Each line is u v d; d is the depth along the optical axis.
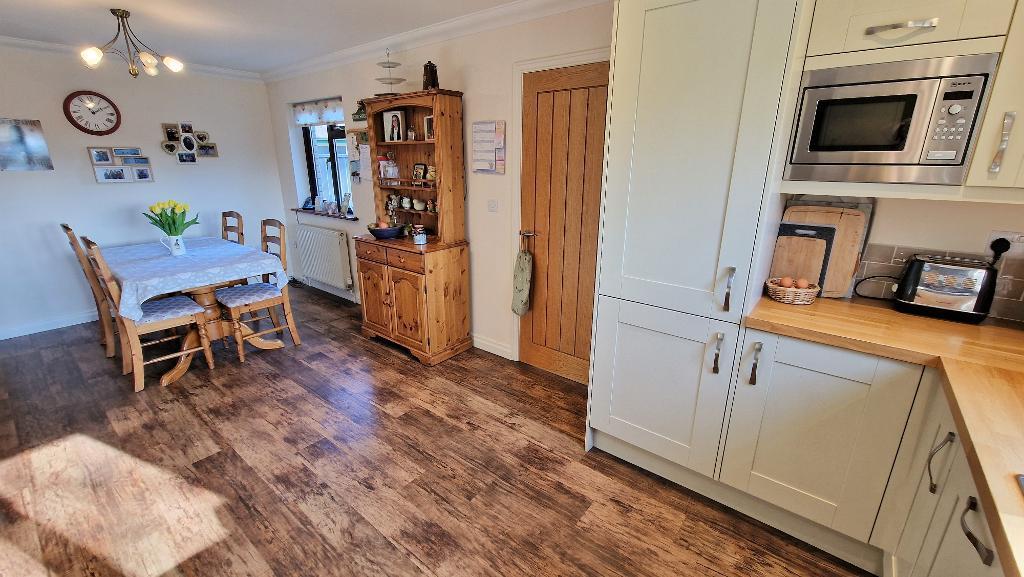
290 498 1.98
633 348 2.02
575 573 1.64
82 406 2.68
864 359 1.45
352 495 2.00
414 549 1.73
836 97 1.47
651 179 1.79
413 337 3.31
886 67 1.38
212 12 2.78
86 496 1.97
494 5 2.63
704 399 1.85
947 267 1.63
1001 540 0.74
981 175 1.31
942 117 1.33
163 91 4.22
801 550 1.74
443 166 3.07
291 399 2.78
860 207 1.85
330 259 4.72
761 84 1.49
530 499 1.99
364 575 1.62
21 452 2.26
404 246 3.16
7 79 3.45
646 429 2.07
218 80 4.56
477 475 2.13
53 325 3.91
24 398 2.76
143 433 2.42
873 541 1.56
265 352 3.46
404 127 3.37
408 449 2.32
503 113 2.92
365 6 2.65
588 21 2.43
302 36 3.33
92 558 1.67
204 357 3.35
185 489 2.02
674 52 1.63
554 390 2.93
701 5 1.54
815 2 1.44
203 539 1.76
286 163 5.05
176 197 4.46
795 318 1.64
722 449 1.85
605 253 2.00
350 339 3.73
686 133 1.67
